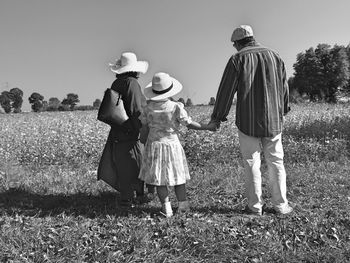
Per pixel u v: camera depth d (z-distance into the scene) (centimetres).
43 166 856
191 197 610
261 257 419
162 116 511
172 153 513
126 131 563
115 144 575
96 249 426
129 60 581
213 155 866
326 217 515
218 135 960
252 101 497
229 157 868
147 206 577
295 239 454
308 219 502
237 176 719
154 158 512
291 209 537
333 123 1203
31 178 730
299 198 596
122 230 474
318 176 703
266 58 497
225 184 673
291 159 844
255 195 523
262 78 495
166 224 494
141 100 569
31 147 953
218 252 429
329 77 6762
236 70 496
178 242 445
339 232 469
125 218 520
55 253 425
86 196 623
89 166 850
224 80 503
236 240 453
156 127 516
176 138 523
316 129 1101
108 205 581
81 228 477
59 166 854
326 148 873
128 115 566
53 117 2114
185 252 428
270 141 514
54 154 907
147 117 523
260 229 481
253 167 518
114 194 634
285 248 443
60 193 638
